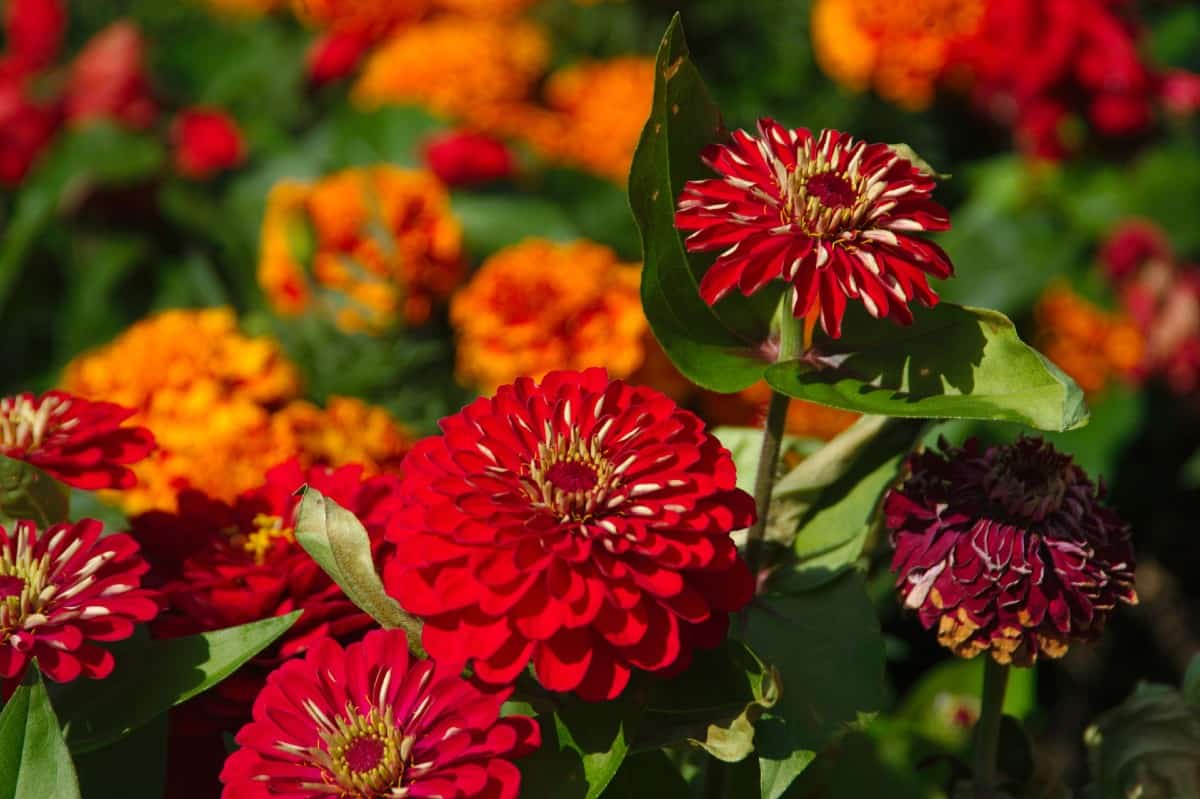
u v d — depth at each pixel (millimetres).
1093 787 816
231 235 1477
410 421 1088
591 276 1084
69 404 792
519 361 1066
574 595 688
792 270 708
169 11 2072
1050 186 1433
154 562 796
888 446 796
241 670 753
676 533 702
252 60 1861
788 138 739
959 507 746
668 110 740
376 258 1153
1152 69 1432
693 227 717
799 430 1153
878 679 757
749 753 746
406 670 710
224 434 917
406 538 705
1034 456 750
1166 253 1396
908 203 727
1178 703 794
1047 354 1388
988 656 784
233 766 698
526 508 700
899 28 1392
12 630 716
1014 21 1341
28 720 708
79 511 912
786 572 788
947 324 738
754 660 728
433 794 683
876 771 893
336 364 1087
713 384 748
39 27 1771
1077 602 735
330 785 690
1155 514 1465
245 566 773
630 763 767
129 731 726
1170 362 1375
